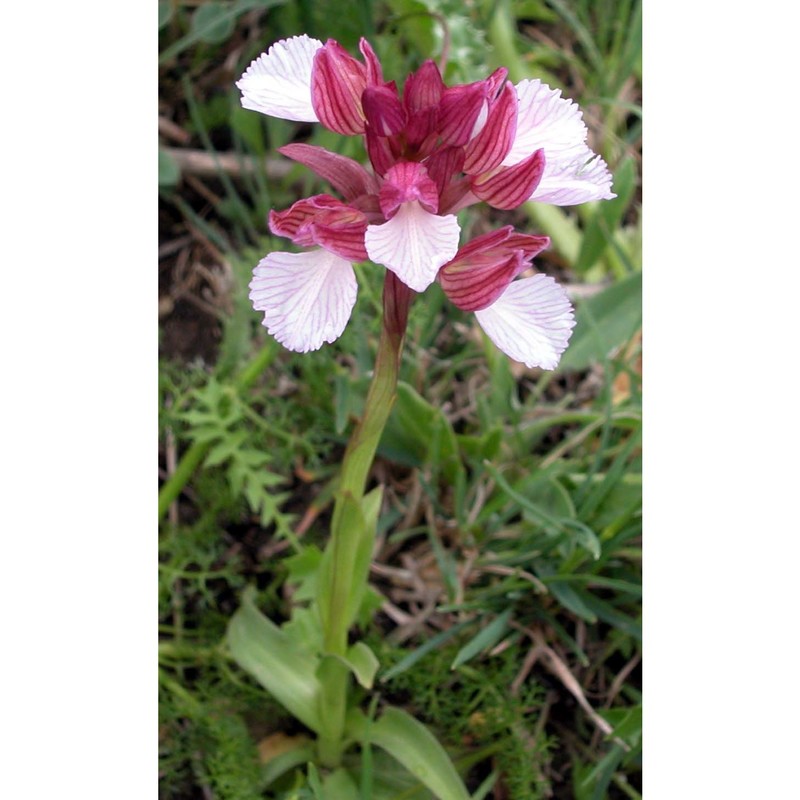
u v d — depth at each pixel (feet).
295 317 0.57
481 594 0.86
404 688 0.86
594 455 0.94
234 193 1.01
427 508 0.92
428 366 0.98
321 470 0.94
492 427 0.94
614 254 1.07
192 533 0.91
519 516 0.93
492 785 0.83
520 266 0.55
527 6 1.16
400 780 0.80
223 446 0.89
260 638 0.80
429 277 0.52
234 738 0.81
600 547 0.84
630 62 1.09
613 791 0.84
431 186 0.55
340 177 0.60
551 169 0.61
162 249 1.04
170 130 1.08
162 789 0.83
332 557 0.70
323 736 0.78
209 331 1.01
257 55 1.10
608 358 0.93
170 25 1.09
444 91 0.56
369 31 1.01
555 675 0.87
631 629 0.83
